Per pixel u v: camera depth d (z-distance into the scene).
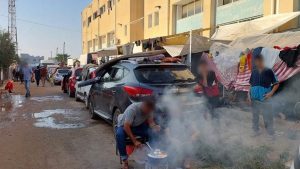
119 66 8.66
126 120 5.61
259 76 7.65
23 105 14.72
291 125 8.42
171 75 7.68
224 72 11.55
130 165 5.91
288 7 13.65
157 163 5.09
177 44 16.12
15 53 33.62
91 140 8.00
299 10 13.55
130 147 5.81
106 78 9.36
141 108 5.70
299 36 9.94
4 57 30.52
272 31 12.41
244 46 11.48
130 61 8.38
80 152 6.99
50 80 33.47
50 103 15.43
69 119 10.92
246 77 11.25
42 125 9.91
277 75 9.35
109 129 9.23
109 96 8.62
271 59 9.57
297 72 9.06
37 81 28.94
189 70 8.05
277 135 7.46
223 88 11.35
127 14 33.53
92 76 13.35
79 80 15.91
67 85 20.52
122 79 8.12
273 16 12.66
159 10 26.50
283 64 9.38
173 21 24.67
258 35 11.08
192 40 13.02
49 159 6.54
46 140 8.05
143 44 18.20
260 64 7.66
